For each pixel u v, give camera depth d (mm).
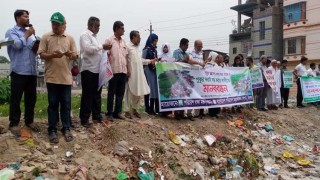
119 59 7926
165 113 9086
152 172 6301
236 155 7875
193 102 9422
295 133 11406
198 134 8672
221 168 7289
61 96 6613
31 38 6562
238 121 10414
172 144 7633
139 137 7363
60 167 5660
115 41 7984
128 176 5973
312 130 12156
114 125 7504
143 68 8883
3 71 36875
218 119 10172
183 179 6551
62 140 6500
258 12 42094
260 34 41875
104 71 7277
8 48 6445
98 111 7598
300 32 37094
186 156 7375
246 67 11516
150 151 6980
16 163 5535
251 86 11641
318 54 35750
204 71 9859
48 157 5891
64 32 6605
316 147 9883
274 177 7465
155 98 9086
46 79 6418
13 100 6441
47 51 6383
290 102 18266
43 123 7340
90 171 5793
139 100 8664
